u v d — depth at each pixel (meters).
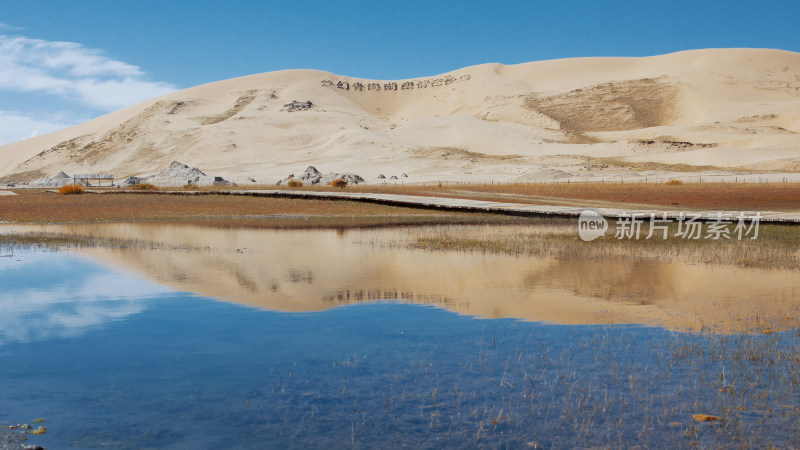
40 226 33.12
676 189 67.19
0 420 6.45
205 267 17.31
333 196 53.28
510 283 14.70
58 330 10.13
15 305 12.07
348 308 11.90
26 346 9.19
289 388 7.43
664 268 17.16
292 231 29.73
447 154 153.75
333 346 9.20
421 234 27.55
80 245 22.97
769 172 108.75
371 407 6.84
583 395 7.17
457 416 6.60
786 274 16.03
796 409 6.70
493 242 23.62
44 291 13.57
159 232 29.20
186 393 7.25
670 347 9.09
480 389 7.39
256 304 12.23
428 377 7.81
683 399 7.03
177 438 6.01
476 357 8.64
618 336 9.73
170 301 12.52
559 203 48.16
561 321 10.80
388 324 10.58
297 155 174.88
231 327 10.33
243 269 16.97
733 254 19.81
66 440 5.93
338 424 6.36
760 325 10.41
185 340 9.52
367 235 27.39
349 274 16.08
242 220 37.62
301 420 6.49
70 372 8.00
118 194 64.12
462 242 23.77
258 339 9.59
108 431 6.16
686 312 11.48
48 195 63.91
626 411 6.71
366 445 5.88
